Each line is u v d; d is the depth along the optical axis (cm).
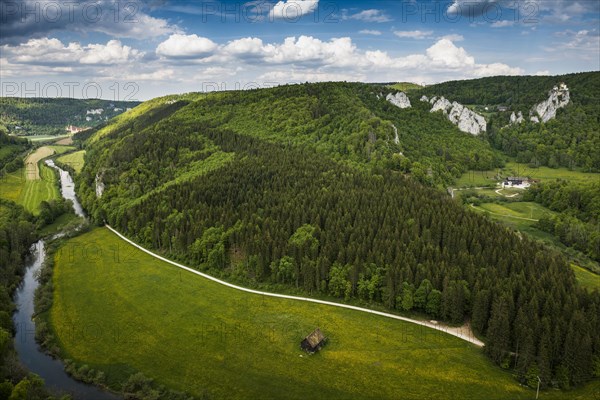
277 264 14038
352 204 16050
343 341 11106
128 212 19088
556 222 18838
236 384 9625
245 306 12888
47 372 10144
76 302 13300
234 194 18025
